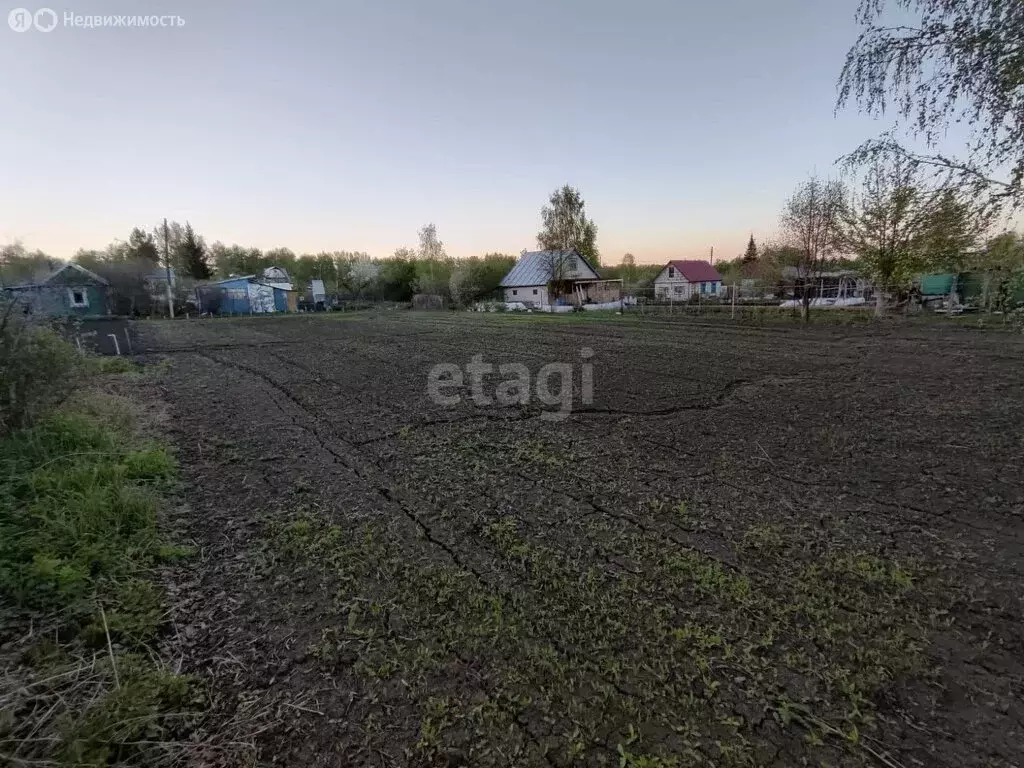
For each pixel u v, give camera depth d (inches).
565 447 167.3
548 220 1126.4
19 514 105.7
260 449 168.7
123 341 434.0
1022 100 104.2
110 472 129.2
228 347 463.2
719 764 55.6
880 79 119.4
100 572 92.0
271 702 65.1
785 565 95.2
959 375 276.2
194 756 57.2
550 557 99.2
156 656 73.1
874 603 83.6
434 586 90.1
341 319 860.6
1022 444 161.9
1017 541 103.1
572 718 61.9
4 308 140.5
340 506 124.2
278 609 84.3
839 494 127.5
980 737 58.9
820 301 820.6
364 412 218.1
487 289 1295.5
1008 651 72.9
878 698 64.7
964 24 105.1
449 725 61.3
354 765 56.1
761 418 199.5
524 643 75.0
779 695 65.1
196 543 106.0
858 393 239.5
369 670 70.3
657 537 106.5
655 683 67.4
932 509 118.2
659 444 169.3
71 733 57.5
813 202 606.2
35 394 143.9
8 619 77.5
